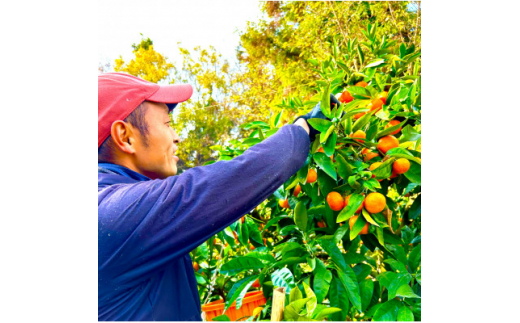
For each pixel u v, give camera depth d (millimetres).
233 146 1359
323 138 820
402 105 1072
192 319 763
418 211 1104
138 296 636
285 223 1314
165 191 595
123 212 580
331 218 1031
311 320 669
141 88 767
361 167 918
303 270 1032
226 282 1386
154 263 598
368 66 1106
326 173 928
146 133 763
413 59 1188
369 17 3068
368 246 1046
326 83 1188
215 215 600
